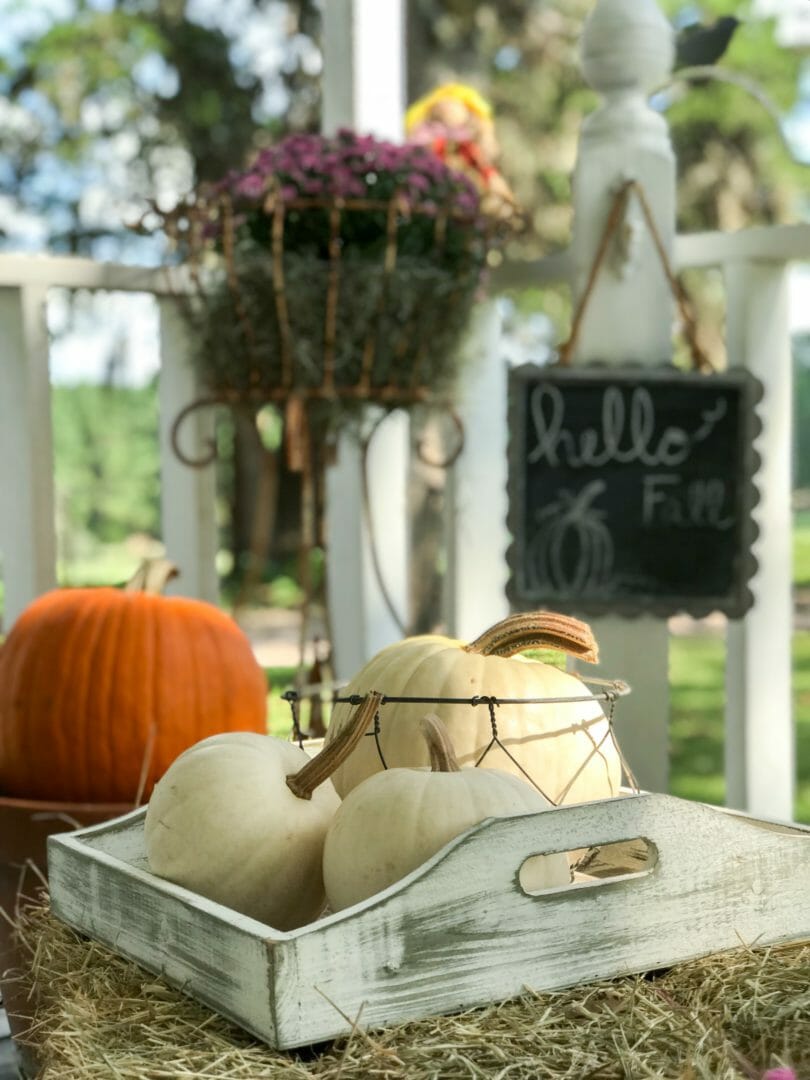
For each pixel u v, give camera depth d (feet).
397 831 3.10
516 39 25.73
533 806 3.24
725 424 6.90
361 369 7.00
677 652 26.58
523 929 3.09
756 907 3.43
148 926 3.28
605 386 6.90
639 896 3.25
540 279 7.55
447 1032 2.91
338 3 7.91
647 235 6.88
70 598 6.09
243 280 6.86
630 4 6.76
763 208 29.04
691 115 28.32
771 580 7.18
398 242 7.06
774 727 7.22
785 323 7.14
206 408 7.87
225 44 27.63
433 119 8.24
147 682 5.81
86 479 38.91
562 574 6.97
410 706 3.88
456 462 8.27
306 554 7.31
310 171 6.97
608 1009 3.05
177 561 7.94
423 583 15.30
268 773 3.39
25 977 3.54
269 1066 2.80
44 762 5.82
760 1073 2.82
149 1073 2.80
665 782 6.99
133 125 29.25
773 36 31.32
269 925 3.35
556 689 3.97
